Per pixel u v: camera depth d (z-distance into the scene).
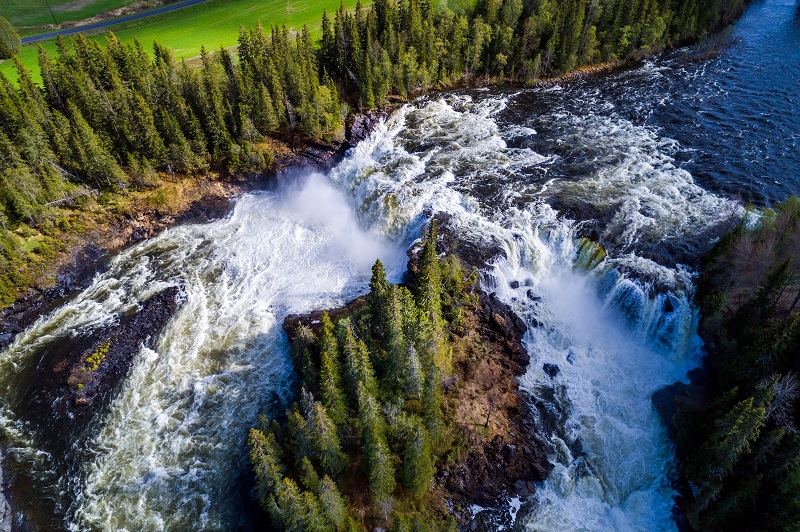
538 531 49.62
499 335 65.06
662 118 102.75
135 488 55.06
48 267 82.00
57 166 87.69
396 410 50.84
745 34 140.88
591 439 56.31
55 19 171.62
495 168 91.12
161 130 97.94
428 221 79.50
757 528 43.31
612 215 76.81
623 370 63.00
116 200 92.38
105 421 61.69
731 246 61.69
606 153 92.31
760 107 104.06
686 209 77.31
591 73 126.62
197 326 73.25
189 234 91.44
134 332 72.50
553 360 64.25
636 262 69.25
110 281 81.88
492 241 75.00
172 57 115.88
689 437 52.50
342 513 44.09
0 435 60.94
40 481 56.41
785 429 42.75
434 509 49.41
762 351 48.91
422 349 53.06
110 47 110.06
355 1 158.00
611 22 129.50
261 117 102.75
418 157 96.31
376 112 112.12
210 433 59.91
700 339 62.22
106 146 92.00
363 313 62.75
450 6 131.88
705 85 115.12
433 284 57.78
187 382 65.69
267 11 160.25
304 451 48.47
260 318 74.19
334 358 52.81
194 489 54.72
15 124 87.31
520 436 55.91
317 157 104.19
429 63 120.19
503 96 118.12
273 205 97.56
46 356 69.56
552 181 85.94
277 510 44.50
